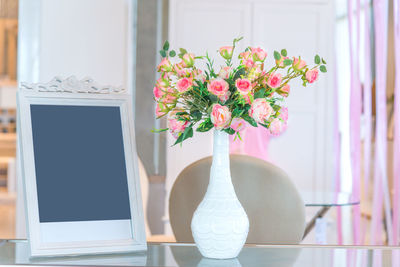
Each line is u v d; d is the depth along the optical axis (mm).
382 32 4367
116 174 1586
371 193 5680
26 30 4316
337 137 5164
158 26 5328
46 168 1522
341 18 5660
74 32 4398
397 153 4145
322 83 5410
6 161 8000
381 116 4410
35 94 1560
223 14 5430
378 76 4402
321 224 3340
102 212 1542
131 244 1533
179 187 2416
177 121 1506
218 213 1464
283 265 1422
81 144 1574
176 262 1427
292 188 2348
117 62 4516
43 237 1470
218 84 1419
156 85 1520
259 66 1549
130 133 1627
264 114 1407
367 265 1443
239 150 5301
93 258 1455
